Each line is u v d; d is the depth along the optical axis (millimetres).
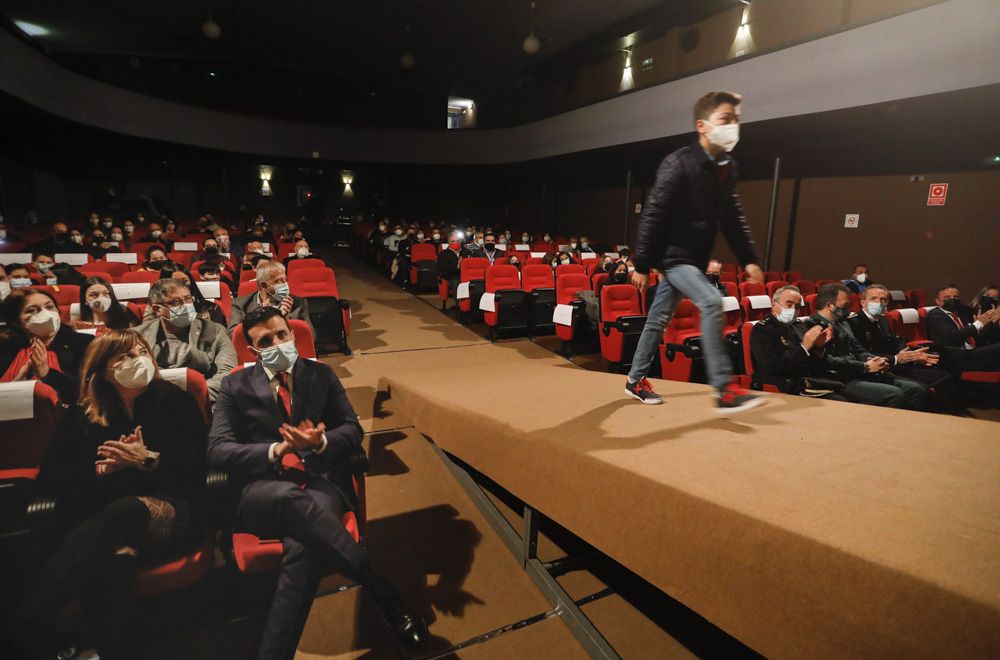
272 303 3238
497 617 1686
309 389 1820
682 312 4254
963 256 7000
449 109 20734
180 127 12500
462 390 2457
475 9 11180
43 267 5230
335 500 1649
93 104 10344
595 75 13672
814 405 1861
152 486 1606
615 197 13133
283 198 16875
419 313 7203
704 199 1564
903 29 5723
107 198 13070
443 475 2691
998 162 6582
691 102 8586
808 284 6938
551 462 1534
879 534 911
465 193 18391
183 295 2521
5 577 1382
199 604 1721
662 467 1264
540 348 5520
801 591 934
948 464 1248
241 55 14648
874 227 7973
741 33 9727
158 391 1695
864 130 7793
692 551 1128
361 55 14539
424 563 1959
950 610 753
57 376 2229
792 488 1119
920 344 3979
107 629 1360
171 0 10922
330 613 1705
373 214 17484
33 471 1609
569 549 2070
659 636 1613
